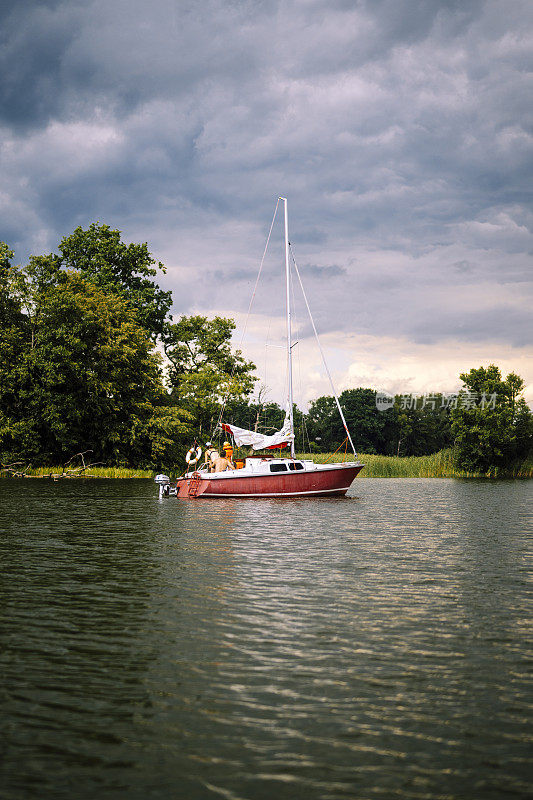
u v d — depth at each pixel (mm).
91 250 62000
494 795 4809
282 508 25734
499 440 63469
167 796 4746
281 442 31297
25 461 50094
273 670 7242
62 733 5707
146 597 10383
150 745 5512
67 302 51188
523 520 22078
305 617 9328
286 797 4758
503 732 5801
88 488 35406
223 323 72812
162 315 65750
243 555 14336
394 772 5117
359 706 6320
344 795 4789
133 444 55125
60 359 51281
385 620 9219
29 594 10531
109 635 8422
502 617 9438
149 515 22375
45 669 7211
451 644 8203
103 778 4980
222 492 29438
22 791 4781
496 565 13445
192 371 72312
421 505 27984
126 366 56094
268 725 5895
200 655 7695
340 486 31344
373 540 16953
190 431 60094
